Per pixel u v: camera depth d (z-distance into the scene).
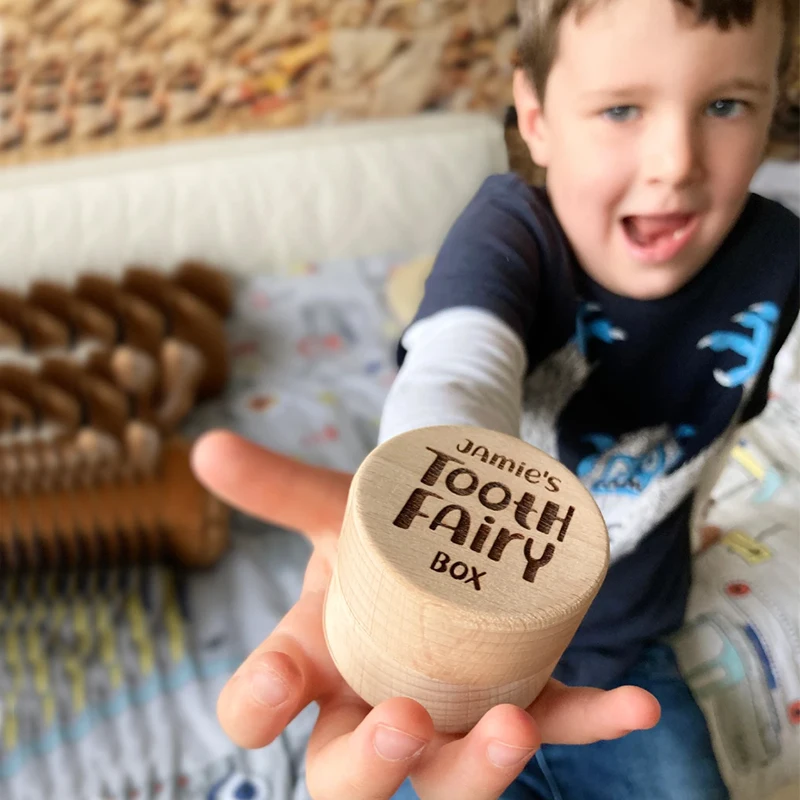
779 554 0.69
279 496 0.43
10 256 1.46
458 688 0.28
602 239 0.46
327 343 1.45
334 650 0.31
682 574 0.64
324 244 1.58
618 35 0.40
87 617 1.01
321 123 1.58
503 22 1.53
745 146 0.42
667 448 0.57
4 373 1.15
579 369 0.53
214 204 1.51
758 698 0.62
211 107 1.53
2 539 1.04
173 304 1.36
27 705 0.91
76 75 1.45
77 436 1.08
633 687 0.31
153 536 1.06
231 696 0.30
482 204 0.50
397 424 0.36
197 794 0.83
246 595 1.04
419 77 1.56
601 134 0.42
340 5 1.48
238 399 1.34
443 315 0.44
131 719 0.89
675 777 0.56
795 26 0.43
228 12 1.45
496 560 0.27
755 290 0.53
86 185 1.47
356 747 0.27
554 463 0.30
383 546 0.27
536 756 0.58
